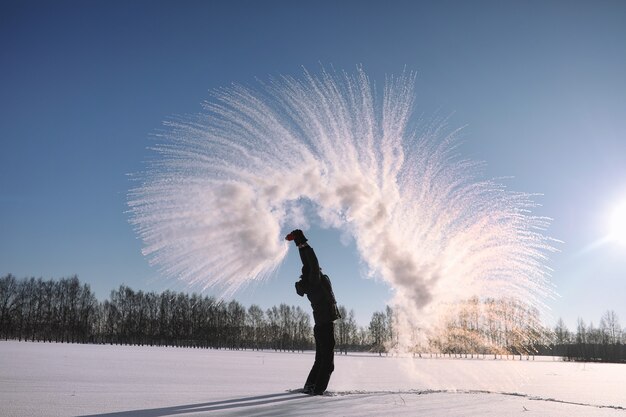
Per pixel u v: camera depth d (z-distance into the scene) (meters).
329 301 6.93
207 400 6.01
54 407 5.36
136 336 99.94
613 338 87.06
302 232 7.13
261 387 8.61
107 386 8.20
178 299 104.31
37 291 91.56
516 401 6.13
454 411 5.15
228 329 108.19
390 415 4.80
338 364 28.92
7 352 23.84
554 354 85.06
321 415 4.74
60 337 92.50
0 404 5.60
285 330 113.25
